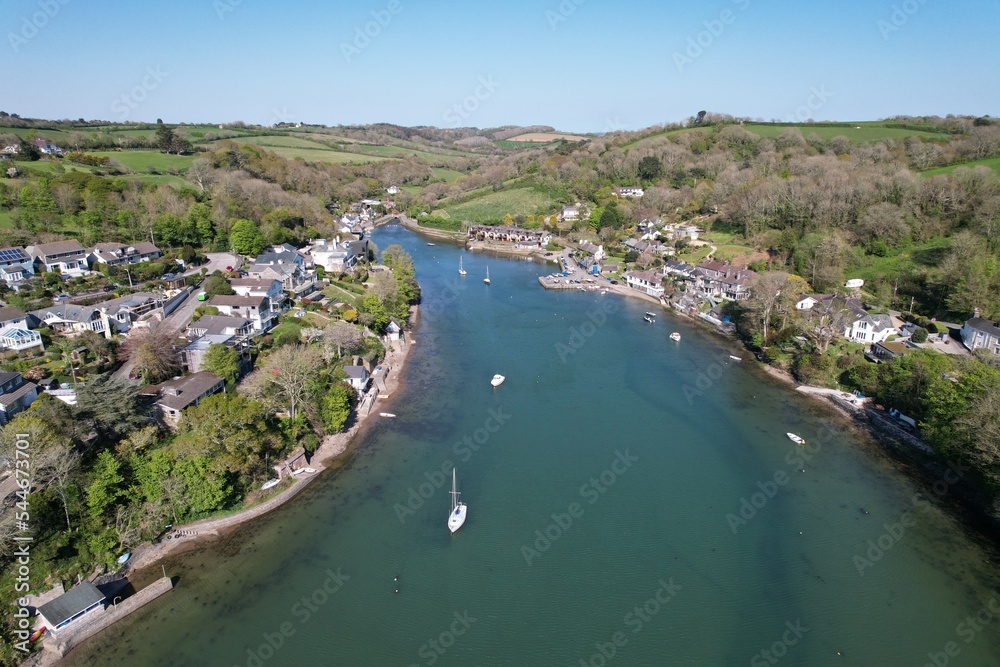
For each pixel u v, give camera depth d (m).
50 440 54.25
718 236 181.88
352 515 63.88
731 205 186.12
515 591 54.03
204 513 61.84
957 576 55.97
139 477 59.75
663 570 56.69
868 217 143.50
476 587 54.44
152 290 105.69
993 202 129.38
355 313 110.38
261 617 50.59
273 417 73.38
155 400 70.69
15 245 107.12
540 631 49.84
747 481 70.94
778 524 63.19
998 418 61.56
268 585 54.06
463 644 48.44
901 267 129.50
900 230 138.25
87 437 60.03
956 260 114.50
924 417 77.94
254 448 64.06
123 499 58.72
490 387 95.69
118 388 65.00
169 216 131.38
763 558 58.28
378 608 51.91
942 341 102.00
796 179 173.12
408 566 56.72
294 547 58.91
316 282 127.44
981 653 47.66
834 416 86.69
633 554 58.69
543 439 79.62
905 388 82.75
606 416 86.25
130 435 62.38
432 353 110.50
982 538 60.94
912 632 49.84
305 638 48.56
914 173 165.38
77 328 84.50
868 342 105.81
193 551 57.84
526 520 63.53
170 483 59.03
